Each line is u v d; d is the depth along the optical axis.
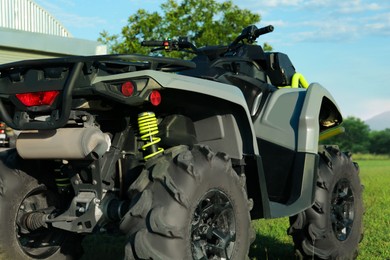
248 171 4.31
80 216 3.74
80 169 3.77
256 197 4.36
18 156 4.10
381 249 6.08
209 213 3.58
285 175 4.75
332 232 5.11
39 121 3.52
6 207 3.99
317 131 4.77
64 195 4.36
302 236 5.10
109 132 3.91
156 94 3.44
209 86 3.76
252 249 6.09
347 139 75.38
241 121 4.07
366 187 14.36
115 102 3.68
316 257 5.14
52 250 4.38
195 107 3.93
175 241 3.30
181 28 18.36
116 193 3.93
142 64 3.78
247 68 4.82
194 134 4.10
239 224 3.80
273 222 7.71
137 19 18.81
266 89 4.87
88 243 6.16
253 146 4.11
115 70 3.54
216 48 4.96
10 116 3.74
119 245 6.07
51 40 15.65
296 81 5.32
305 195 4.66
